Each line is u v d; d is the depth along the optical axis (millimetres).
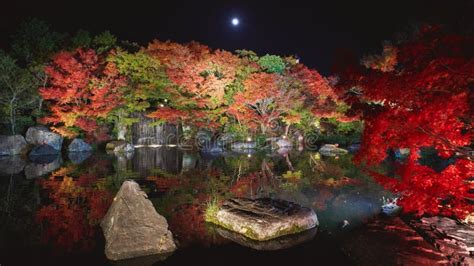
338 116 28766
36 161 21438
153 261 7266
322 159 23156
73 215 10250
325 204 11703
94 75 26969
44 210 10750
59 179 15641
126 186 8188
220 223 9375
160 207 11188
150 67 29266
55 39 32094
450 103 4617
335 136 32625
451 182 5973
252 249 7941
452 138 5230
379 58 27750
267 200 9977
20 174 16828
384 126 5242
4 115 25453
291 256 7609
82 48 28516
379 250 7633
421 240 8039
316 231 9016
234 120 31266
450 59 4457
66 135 26016
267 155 25328
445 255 7109
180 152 26938
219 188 14188
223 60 27734
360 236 8555
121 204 7938
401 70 5746
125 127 29297
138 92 28328
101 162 21266
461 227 8195
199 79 27172
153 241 7668
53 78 26141
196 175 17109
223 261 7328
